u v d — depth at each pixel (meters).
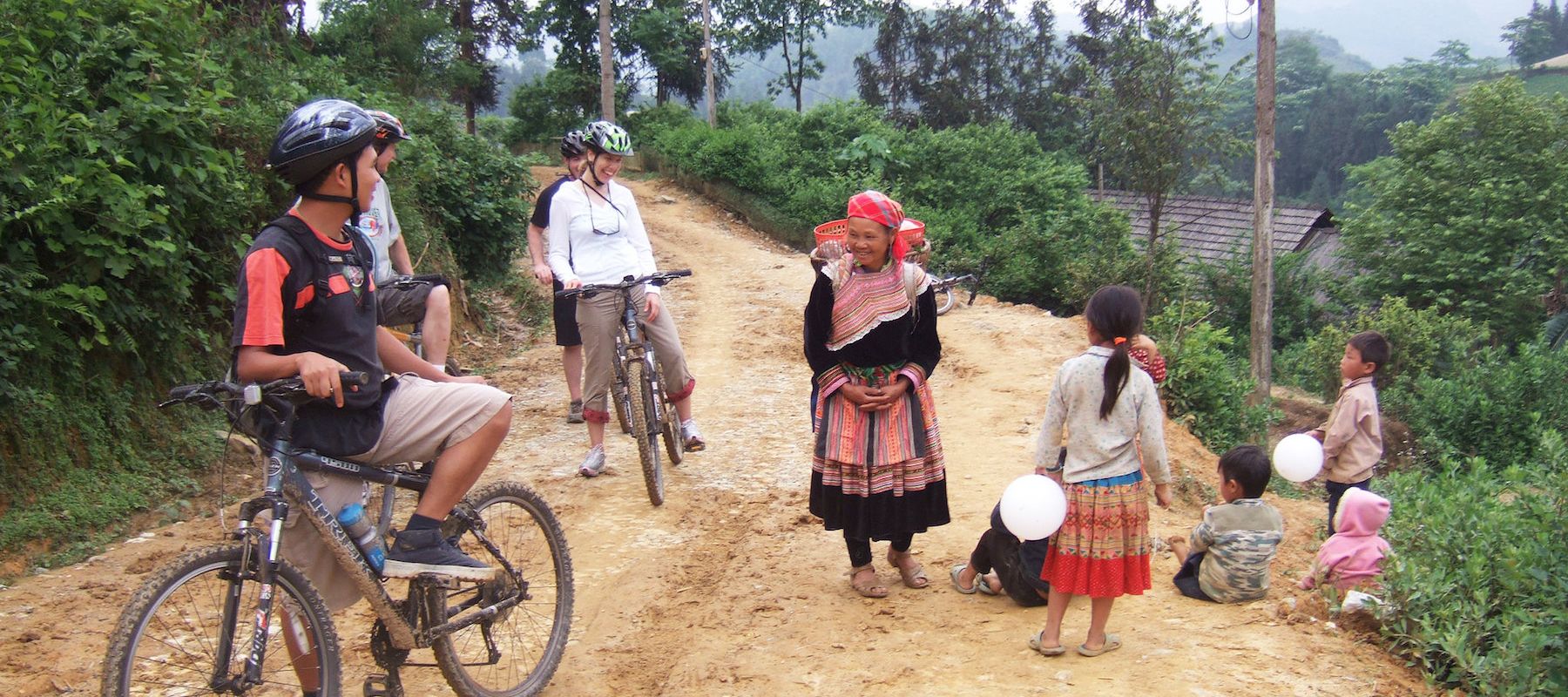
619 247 6.43
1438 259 27.08
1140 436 3.95
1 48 5.94
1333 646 4.13
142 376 6.26
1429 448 17.09
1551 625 4.05
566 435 7.74
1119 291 3.95
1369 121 86.31
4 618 4.44
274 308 2.89
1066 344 10.82
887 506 4.53
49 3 6.47
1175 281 24.78
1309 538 6.27
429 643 3.39
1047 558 4.09
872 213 4.22
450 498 3.30
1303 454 5.09
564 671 4.14
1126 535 3.94
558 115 42.06
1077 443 3.99
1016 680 3.89
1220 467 4.65
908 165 26.94
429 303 5.23
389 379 3.29
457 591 3.53
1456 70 101.88
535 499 3.95
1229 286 28.27
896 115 45.72
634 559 5.34
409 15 18.81
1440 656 4.07
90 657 4.11
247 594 2.96
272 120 7.86
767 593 4.87
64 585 4.80
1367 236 28.52
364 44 17.47
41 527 5.14
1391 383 21.00
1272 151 17.42
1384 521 4.88
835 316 4.39
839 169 26.64
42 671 3.98
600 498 6.28
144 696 2.82
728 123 39.03
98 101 6.48
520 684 3.83
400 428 3.22
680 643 4.39
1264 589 4.57
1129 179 24.00
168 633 2.93
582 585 5.02
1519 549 4.58
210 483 6.16
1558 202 26.80
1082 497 3.94
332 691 3.10
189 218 6.66
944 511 4.64
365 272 3.17
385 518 3.43
